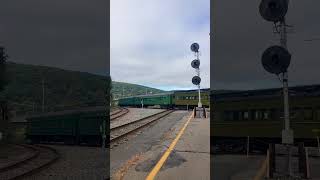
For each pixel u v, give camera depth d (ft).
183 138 75.36
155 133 86.07
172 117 137.08
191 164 47.65
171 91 219.20
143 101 244.63
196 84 151.43
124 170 44.01
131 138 76.95
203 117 130.41
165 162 48.80
